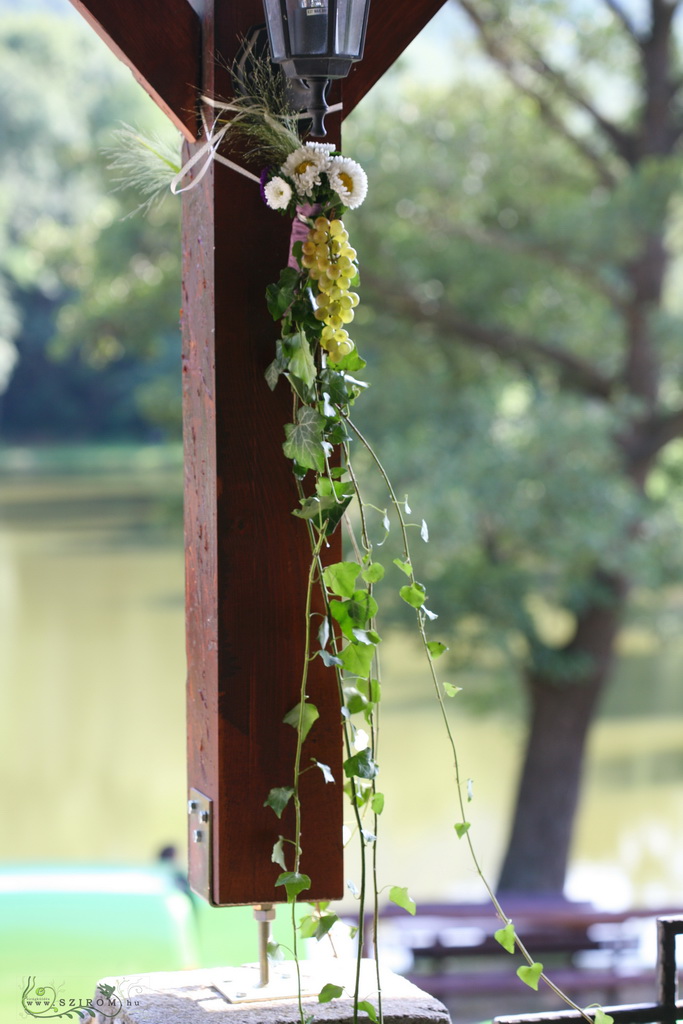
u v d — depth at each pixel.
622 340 7.55
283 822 1.52
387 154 6.89
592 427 6.54
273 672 1.51
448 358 7.40
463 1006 5.36
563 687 7.53
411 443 6.48
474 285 7.09
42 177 24.39
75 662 14.71
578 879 7.91
